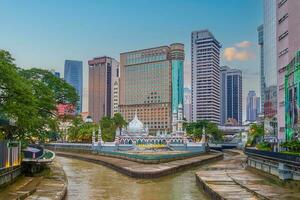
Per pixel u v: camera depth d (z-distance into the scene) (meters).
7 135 51.50
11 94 46.91
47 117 65.62
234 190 41.91
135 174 62.31
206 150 138.25
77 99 81.31
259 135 156.00
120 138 138.88
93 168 81.69
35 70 74.56
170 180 60.78
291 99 86.44
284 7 95.31
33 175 54.91
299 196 36.78
